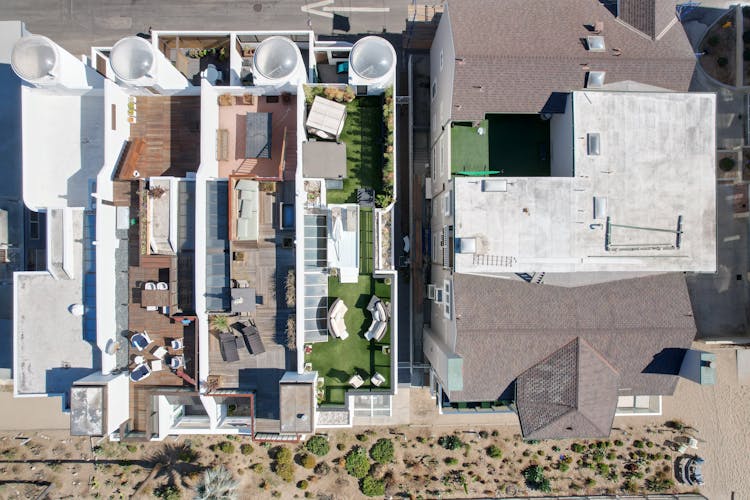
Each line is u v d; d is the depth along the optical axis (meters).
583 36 22.20
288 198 21.86
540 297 22.33
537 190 21.42
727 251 30.73
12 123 28.39
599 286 22.58
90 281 22.52
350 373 23.16
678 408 31.27
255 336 21.72
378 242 23.58
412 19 29.78
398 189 29.25
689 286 30.86
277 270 21.86
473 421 30.89
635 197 21.45
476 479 30.77
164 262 21.38
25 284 22.62
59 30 29.69
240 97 22.78
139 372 21.23
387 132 22.55
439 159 25.95
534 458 31.06
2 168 28.33
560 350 22.42
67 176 22.91
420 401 30.72
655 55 21.73
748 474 30.78
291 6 29.78
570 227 21.44
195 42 26.22
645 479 31.02
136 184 21.59
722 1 30.16
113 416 20.58
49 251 21.98
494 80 21.94
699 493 31.00
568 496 30.86
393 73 21.66
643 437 31.28
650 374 22.94
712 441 31.05
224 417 23.66
